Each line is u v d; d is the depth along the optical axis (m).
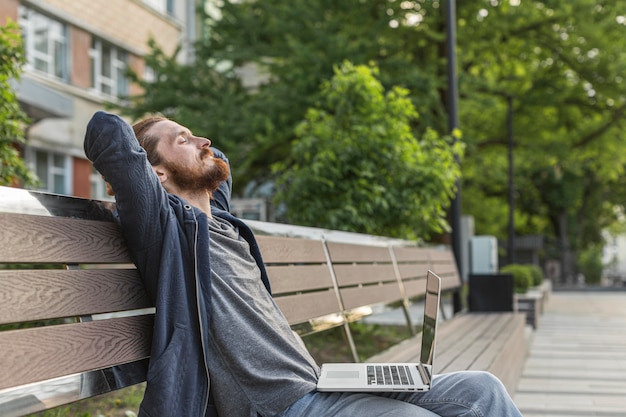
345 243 5.20
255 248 2.44
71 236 2.04
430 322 2.57
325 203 7.75
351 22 16.80
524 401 6.09
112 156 1.99
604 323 13.80
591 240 45.16
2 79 4.74
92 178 22.89
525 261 39.19
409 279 7.04
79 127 21.95
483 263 16.03
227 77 17.91
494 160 24.08
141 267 2.11
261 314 2.20
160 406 1.91
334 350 7.14
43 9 20.31
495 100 17.56
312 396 2.17
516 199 38.78
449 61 10.34
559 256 40.44
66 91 21.33
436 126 15.90
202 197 2.39
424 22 17.31
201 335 2.00
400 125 8.10
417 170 8.05
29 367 1.77
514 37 19.97
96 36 22.94
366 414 2.13
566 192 39.31
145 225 2.04
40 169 20.44
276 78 17.83
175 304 2.02
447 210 15.41
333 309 4.43
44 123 20.22
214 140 15.41
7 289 1.78
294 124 14.98
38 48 20.45
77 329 1.97
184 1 28.33
